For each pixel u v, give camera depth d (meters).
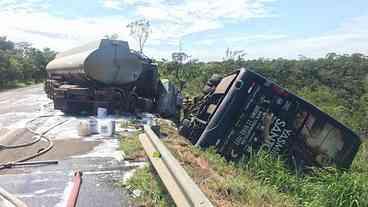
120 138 8.34
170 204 4.13
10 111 14.37
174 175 4.14
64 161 6.24
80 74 13.82
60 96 13.27
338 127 8.11
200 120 9.33
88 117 12.38
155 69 15.02
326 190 5.77
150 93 15.05
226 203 4.37
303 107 8.10
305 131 8.09
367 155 12.17
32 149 7.29
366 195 5.52
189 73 40.56
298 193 6.31
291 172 7.64
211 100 9.70
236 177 6.06
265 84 8.12
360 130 24.06
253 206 4.51
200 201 3.13
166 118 14.28
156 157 5.39
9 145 7.62
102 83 13.55
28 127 10.05
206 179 5.23
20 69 47.75
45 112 13.96
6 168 5.79
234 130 8.07
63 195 4.52
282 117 8.08
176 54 44.50
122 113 13.44
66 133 9.05
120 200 4.34
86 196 4.48
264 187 5.65
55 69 19.11
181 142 8.22
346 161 8.11
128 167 5.83
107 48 13.38
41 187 4.83
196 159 6.73
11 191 4.68
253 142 8.05
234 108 8.08
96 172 5.56
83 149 7.20
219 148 8.02
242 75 8.17
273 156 7.93
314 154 8.06
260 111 8.09
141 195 4.47
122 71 13.64
